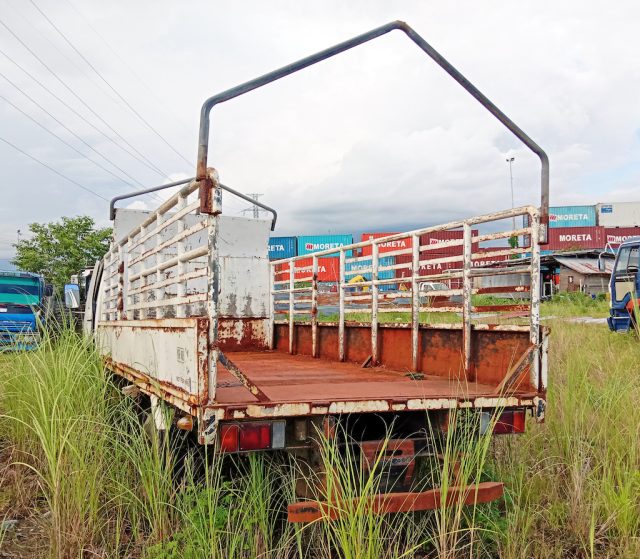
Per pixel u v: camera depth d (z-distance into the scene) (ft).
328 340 22.00
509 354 13.34
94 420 14.83
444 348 15.61
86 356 20.24
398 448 11.61
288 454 12.57
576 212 192.85
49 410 16.14
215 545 10.70
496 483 11.55
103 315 24.00
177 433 14.05
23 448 16.97
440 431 12.17
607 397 17.74
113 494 13.60
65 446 13.64
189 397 11.02
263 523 11.27
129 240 19.06
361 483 10.46
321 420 11.30
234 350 26.94
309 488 11.34
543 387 12.54
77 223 112.27
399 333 17.69
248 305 27.43
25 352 19.38
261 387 13.56
